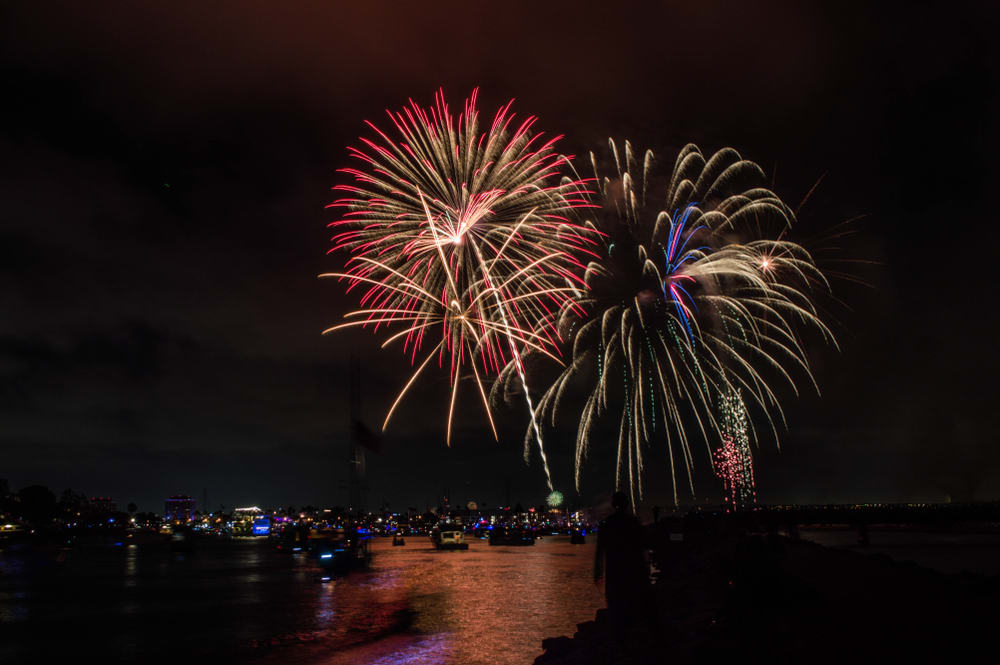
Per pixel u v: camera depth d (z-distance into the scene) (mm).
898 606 11039
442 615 23109
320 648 17297
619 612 9484
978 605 11070
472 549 89812
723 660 8531
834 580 15477
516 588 33000
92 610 26344
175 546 82188
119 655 17094
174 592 33531
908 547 44125
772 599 11688
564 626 20109
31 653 17484
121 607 27375
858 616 10250
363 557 49031
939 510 71938
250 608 26375
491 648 16391
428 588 33594
